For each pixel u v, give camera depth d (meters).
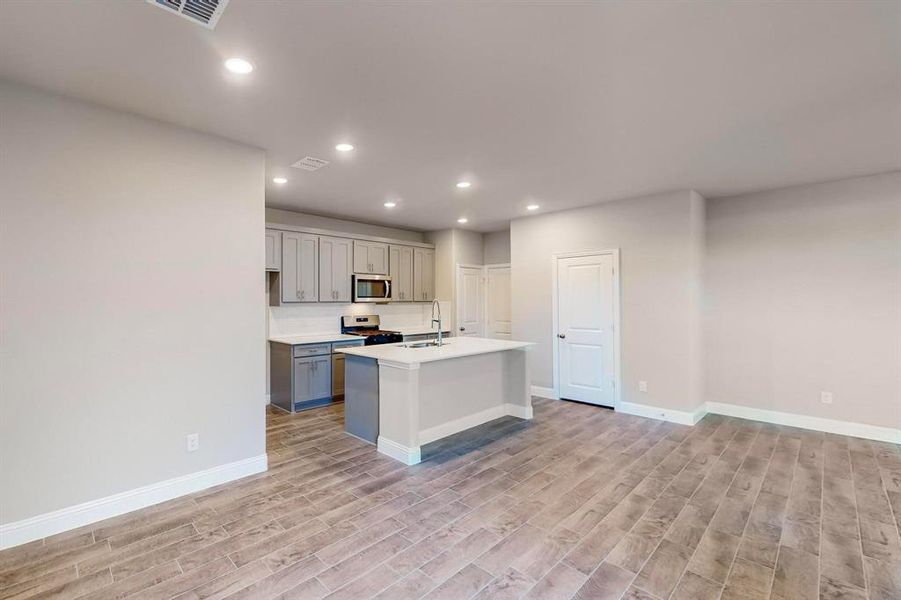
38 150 2.32
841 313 4.14
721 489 2.95
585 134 3.00
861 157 3.49
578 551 2.23
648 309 4.72
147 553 2.19
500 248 7.16
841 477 3.13
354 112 2.63
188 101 2.47
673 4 1.68
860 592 1.92
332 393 5.38
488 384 4.59
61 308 2.38
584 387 5.29
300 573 2.04
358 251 6.04
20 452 2.26
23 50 1.95
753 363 4.62
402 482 3.07
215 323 2.96
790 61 2.10
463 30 1.84
